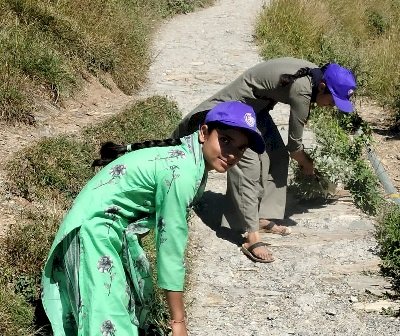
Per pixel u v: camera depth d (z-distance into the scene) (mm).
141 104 7918
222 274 5215
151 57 11242
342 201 6504
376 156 7914
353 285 5125
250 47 12617
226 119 3152
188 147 3252
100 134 6695
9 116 6734
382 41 14352
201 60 11531
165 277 3230
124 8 12031
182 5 15547
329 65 5168
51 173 5559
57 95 7688
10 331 3797
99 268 3234
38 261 4379
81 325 3221
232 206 5633
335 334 4512
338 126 8078
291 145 5383
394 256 5387
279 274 5258
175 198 3168
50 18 8781
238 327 4555
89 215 3254
